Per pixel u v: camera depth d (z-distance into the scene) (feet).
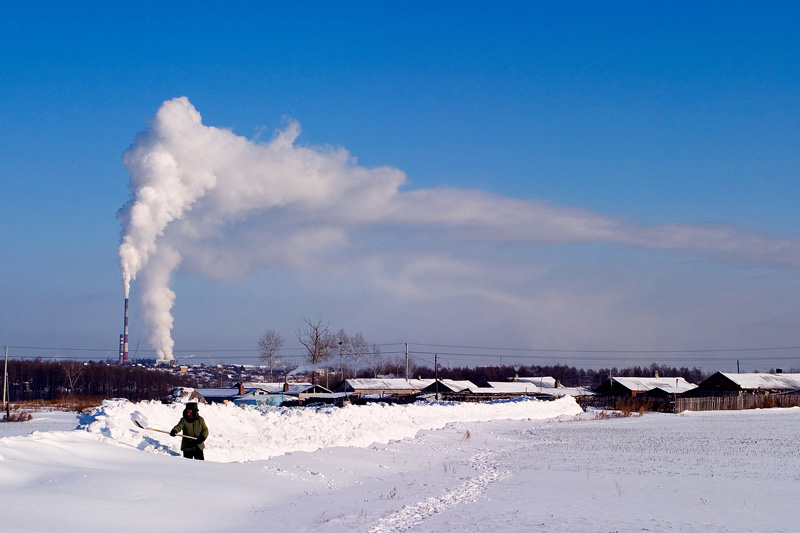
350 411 131.44
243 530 45.29
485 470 89.76
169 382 465.47
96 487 48.75
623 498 64.95
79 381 432.25
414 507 57.67
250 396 269.23
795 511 58.08
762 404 310.86
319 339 420.77
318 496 60.85
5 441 56.90
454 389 350.23
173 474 58.44
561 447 126.31
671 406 278.87
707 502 62.80
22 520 39.09
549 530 48.42
